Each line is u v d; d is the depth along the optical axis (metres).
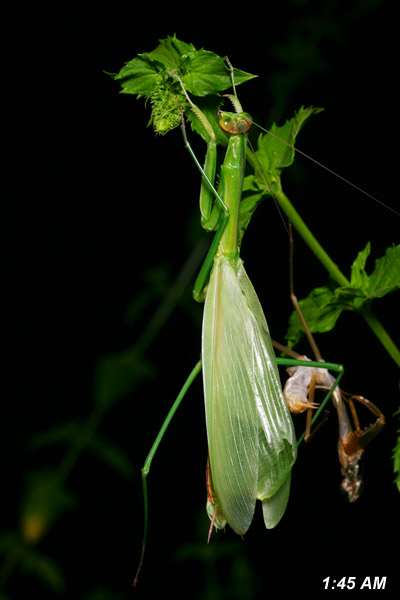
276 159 0.40
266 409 0.39
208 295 0.40
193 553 0.53
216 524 0.40
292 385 0.41
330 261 0.40
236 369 0.40
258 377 0.40
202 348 0.40
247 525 0.39
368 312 0.41
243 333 0.40
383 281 0.40
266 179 0.40
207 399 0.40
